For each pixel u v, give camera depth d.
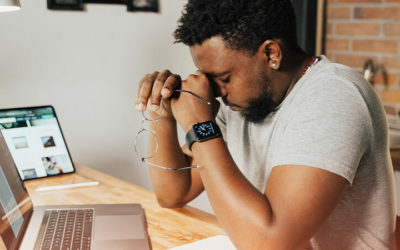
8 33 1.71
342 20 2.35
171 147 1.21
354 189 0.97
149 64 2.00
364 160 0.94
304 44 2.30
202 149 0.93
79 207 1.18
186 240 1.03
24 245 0.95
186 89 1.01
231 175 0.90
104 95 1.94
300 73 1.01
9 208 0.97
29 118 1.55
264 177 1.14
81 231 1.02
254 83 0.96
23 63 1.76
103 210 1.16
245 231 0.85
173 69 2.06
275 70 0.96
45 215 1.12
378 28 2.38
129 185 1.44
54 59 1.82
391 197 1.00
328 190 0.85
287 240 0.83
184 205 1.26
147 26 1.96
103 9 1.86
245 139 1.20
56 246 0.94
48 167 1.53
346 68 0.97
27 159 1.51
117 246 0.95
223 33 0.90
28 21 1.74
